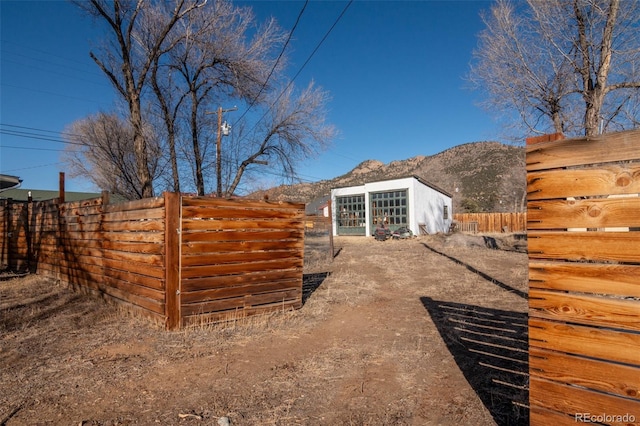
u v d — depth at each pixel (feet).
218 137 56.08
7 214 38.09
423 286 28.32
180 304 17.37
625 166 6.86
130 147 58.70
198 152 54.70
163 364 13.33
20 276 31.94
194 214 17.89
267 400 10.77
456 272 34.81
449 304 22.33
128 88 39.09
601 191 7.08
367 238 82.94
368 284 29.27
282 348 15.10
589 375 7.07
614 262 6.91
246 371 12.80
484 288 26.86
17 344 15.30
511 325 17.75
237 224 19.31
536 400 7.70
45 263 31.14
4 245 38.45
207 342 15.64
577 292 7.30
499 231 108.78
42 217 31.60
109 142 58.75
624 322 6.75
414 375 12.41
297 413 10.04
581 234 7.26
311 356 14.20
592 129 29.53
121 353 14.37
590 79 31.12
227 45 47.55
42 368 12.92
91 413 10.03
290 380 12.09
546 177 7.69
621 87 28.99
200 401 10.68
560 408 7.38
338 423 9.55
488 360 13.50
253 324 18.29
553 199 7.61
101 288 22.76
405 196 83.82
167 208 17.17
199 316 17.90
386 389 11.44
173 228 17.26
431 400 10.67
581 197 7.32
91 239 23.99
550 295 7.59
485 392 11.03
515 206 156.76
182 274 17.46
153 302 17.93
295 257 21.59
